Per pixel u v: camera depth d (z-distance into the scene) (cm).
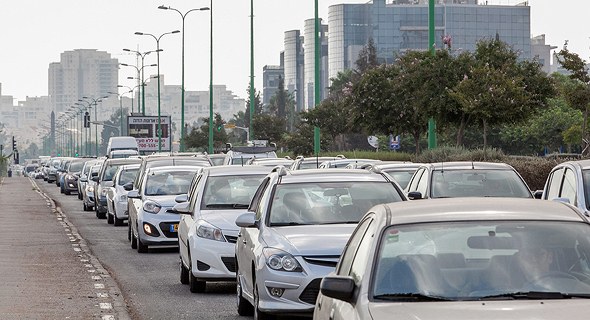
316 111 7606
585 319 612
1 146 17788
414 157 5259
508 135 10612
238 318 1427
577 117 10031
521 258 718
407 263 723
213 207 1803
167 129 12794
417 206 819
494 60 4216
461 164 2138
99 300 1595
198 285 1722
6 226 3547
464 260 720
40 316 1413
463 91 3831
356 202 1394
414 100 4475
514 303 661
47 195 6962
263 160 3441
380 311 663
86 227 3641
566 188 1708
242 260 1424
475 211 788
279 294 1223
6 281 1855
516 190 2020
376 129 5506
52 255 2439
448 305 662
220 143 13038
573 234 745
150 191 2659
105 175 4328
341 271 849
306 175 1462
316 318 870
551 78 4200
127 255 2514
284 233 1295
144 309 1530
